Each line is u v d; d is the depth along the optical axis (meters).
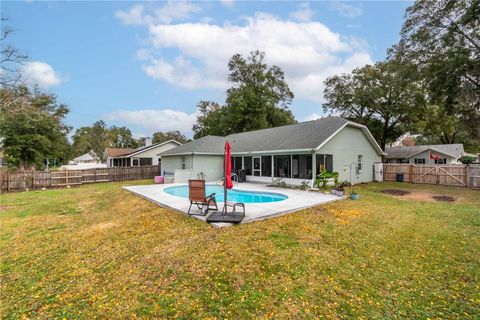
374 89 25.25
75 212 8.91
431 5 14.99
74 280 3.97
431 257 4.82
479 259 4.73
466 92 14.11
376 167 18.66
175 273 4.07
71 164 53.03
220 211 7.85
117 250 5.09
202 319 3.03
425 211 8.52
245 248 4.96
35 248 5.32
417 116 25.11
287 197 11.10
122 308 3.25
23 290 3.72
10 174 16.55
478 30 13.88
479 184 14.45
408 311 3.24
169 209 8.56
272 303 3.33
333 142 15.47
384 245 5.38
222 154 19.89
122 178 23.00
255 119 33.62
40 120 22.64
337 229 6.34
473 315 3.16
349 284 3.83
